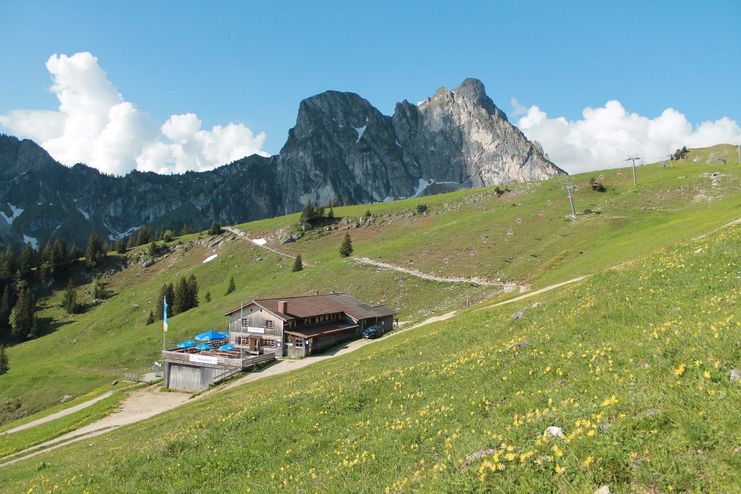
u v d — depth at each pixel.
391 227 179.62
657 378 9.99
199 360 66.81
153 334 110.19
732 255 19.34
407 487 9.30
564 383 12.34
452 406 13.73
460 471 8.86
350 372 27.33
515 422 10.19
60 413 66.00
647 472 6.98
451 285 96.06
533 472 7.86
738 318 11.56
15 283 191.75
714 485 6.44
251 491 12.81
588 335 16.06
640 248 56.94
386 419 15.04
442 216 178.38
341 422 16.22
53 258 199.50
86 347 132.50
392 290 102.19
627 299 18.67
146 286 178.25
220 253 189.50
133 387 74.50
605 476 7.27
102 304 171.62
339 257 150.25
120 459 18.86
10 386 89.25
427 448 11.64
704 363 9.57
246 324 76.00
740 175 126.25
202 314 118.56
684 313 15.05
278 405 19.53
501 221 134.62
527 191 180.00
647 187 138.75
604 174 191.50
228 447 16.52
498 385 14.08
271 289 126.75
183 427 23.25
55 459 30.59
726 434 7.16
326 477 11.66
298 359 67.19
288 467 13.65
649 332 13.53
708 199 113.38
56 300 182.00
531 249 104.75
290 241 183.50
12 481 25.69
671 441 7.49
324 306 80.62
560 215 127.25
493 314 36.84
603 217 115.62
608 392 10.39
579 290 25.03
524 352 16.20
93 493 15.84
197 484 14.59
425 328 52.22
